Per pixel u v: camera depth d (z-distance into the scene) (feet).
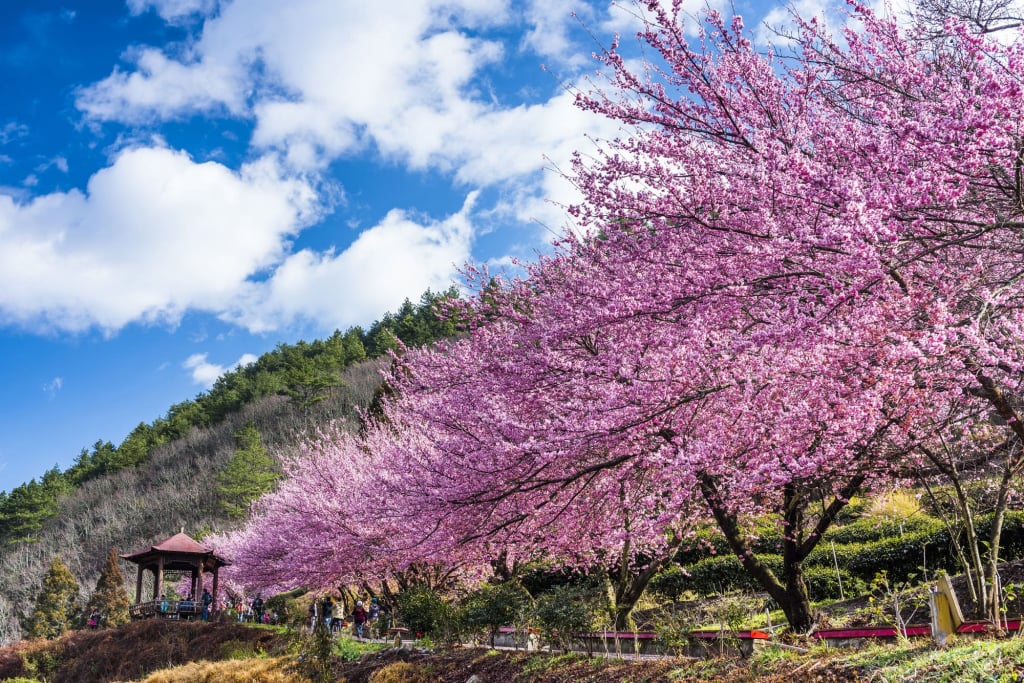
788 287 26.04
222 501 241.35
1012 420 24.52
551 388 34.40
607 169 28.12
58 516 320.91
